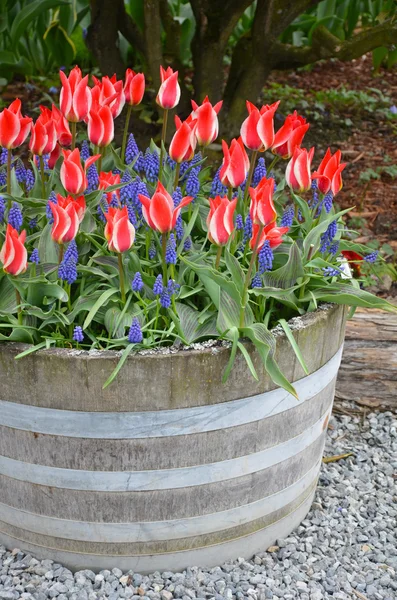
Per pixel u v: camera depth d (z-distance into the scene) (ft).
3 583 7.32
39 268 6.84
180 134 6.86
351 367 10.75
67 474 6.76
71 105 7.36
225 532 7.37
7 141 7.02
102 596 7.13
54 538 7.24
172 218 6.31
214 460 6.84
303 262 7.20
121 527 7.03
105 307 6.86
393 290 13.26
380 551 8.24
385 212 15.64
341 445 10.28
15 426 6.64
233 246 7.25
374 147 18.15
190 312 6.76
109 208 6.48
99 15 15.52
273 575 7.58
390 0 15.03
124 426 6.47
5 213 7.39
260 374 6.62
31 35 19.72
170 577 7.35
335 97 20.34
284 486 7.55
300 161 7.03
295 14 15.25
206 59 15.98
